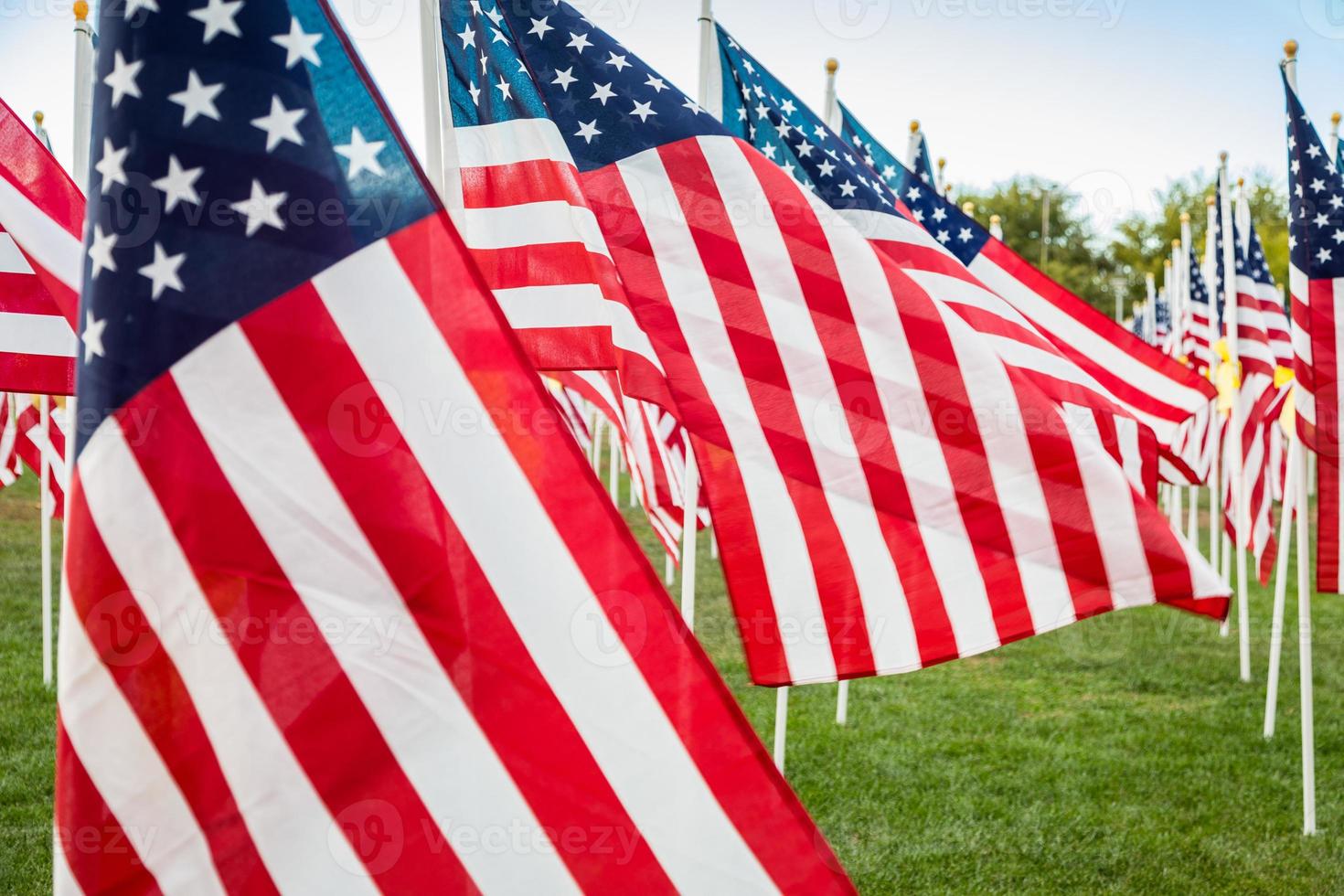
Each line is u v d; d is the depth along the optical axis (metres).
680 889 2.37
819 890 2.38
